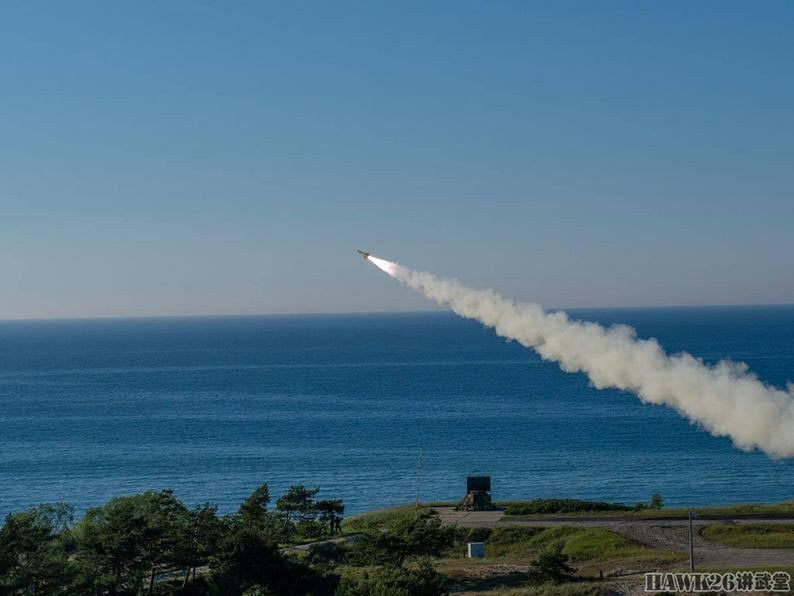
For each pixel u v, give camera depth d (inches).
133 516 3265.3
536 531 3976.4
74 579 3065.9
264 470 7253.9
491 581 3211.1
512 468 7175.2
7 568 2982.3
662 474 6855.3
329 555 3727.9
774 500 6003.9
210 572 3398.1
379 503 6195.9
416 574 2893.7
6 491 6643.7
